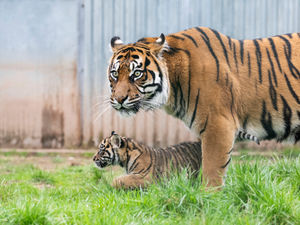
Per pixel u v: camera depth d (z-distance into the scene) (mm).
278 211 7578
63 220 7219
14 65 18078
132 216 7520
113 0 17719
